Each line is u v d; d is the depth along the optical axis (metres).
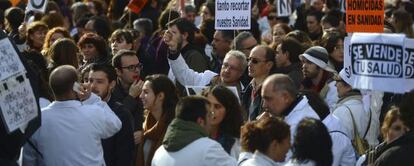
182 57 19.38
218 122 14.21
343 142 14.71
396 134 13.15
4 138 12.90
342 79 16.47
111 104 15.95
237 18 21.20
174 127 12.92
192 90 17.25
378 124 16.75
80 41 19.81
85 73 16.72
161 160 12.98
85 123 14.52
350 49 14.45
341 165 14.84
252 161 11.96
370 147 15.41
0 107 12.48
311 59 17.84
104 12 36.06
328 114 14.92
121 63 17.94
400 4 31.72
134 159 16.11
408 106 12.93
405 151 12.66
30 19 28.33
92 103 15.17
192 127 12.88
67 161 14.46
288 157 13.32
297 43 18.59
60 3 34.16
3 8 30.31
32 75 13.44
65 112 14.51
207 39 25.30
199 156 12.71
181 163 12.74
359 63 14.26
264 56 16.95
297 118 13.90
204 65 20.88
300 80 18.30
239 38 20.59
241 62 17.36
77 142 14.46
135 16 29.62
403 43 13.71
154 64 23.39
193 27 20.88
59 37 21.83
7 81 12.65
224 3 21.34
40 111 13.61
